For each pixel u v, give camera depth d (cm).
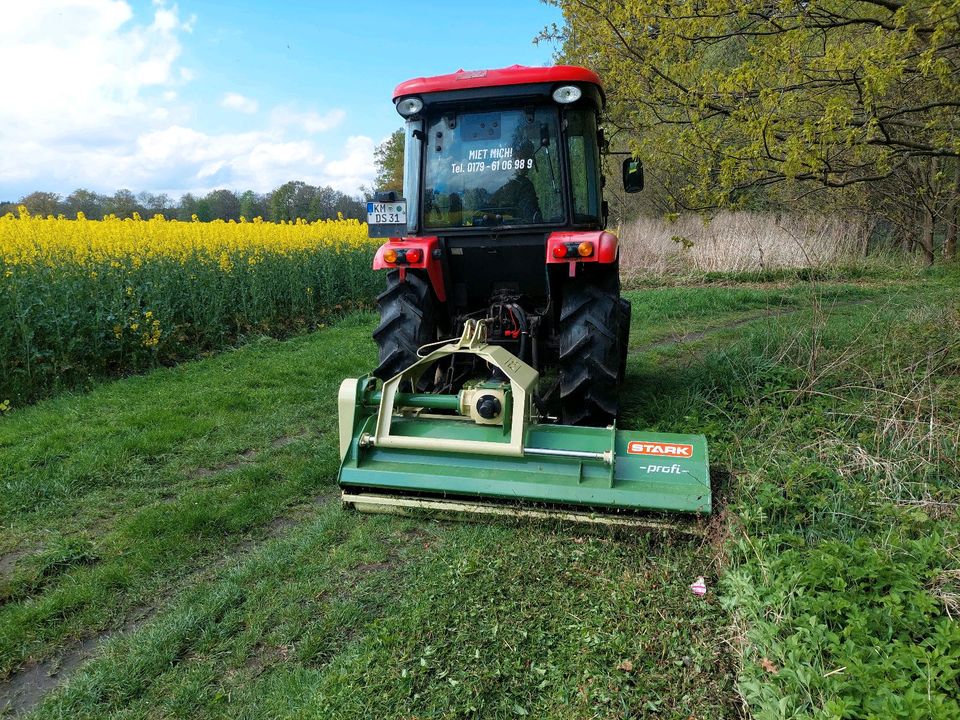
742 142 761
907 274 1455
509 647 263
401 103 454
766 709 214
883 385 528
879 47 573
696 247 1600
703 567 310
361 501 371
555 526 347
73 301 693
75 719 239
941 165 1227
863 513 327
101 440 500
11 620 293
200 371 705
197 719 238
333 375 700
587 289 453
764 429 457
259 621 290
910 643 231
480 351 378
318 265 1066
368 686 246
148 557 343
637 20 652
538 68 441
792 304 1125
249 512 394
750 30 639
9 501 402
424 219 474
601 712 229
